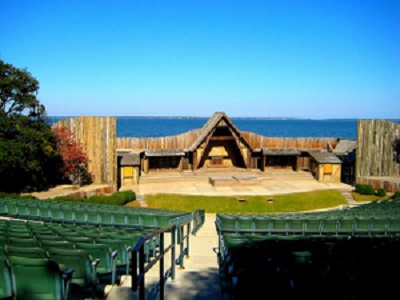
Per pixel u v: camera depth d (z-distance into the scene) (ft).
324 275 21.39
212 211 102.01
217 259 41.32
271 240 36.76
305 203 108.88
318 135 476.95
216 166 148.15
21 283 21.11
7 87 105.50
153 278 31.48
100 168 115.24
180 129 567.59
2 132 97.60
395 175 127.65
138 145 141.18
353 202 112.27
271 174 139.44
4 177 100.68
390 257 27.50
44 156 102.99
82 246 27.25
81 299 24.84
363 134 125.80
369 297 19.94
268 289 21.02
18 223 40.37
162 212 67.10
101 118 114.11
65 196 98.07
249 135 147.84
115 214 53.78
